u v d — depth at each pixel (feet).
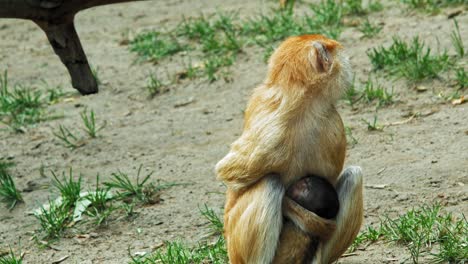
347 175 57.47
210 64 103.65
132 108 99.66
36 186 82.07
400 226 64.13
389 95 89.15
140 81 107.34
